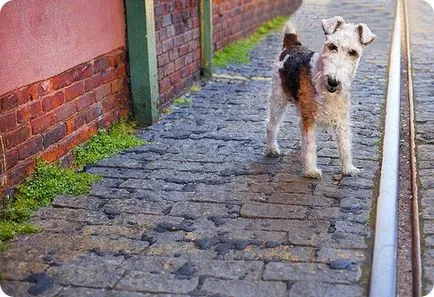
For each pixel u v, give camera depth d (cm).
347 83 217
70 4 242
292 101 237
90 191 225
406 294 169
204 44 368
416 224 197
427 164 242
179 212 209
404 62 402
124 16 283
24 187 220
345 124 229
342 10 630
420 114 298
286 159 250
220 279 173
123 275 176
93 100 264
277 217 204
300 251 185
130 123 291
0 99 207
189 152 259
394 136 265
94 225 202
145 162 250
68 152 247
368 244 188
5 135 211
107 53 272
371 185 225
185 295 167
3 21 206
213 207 212
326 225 199
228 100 332
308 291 167
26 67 219
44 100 230
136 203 216
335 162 246
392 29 522
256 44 496
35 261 182
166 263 181
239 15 495
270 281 172
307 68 224
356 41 216
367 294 166
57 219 205
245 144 267
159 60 311
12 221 204
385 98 324
